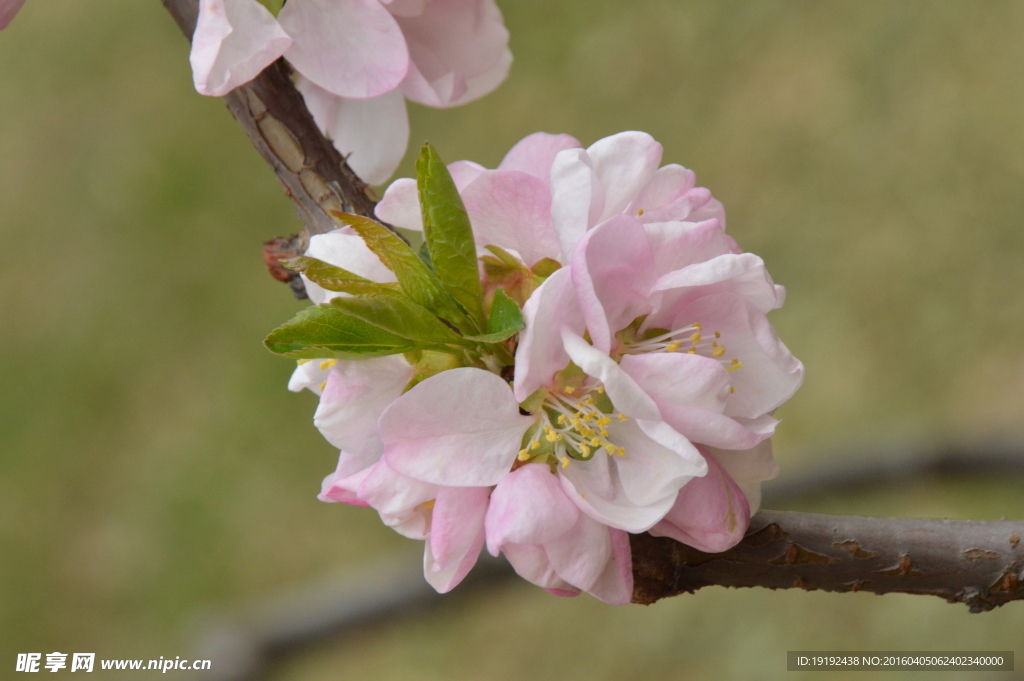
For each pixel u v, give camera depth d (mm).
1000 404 908
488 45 429
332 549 1046
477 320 381
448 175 375
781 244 1046
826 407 964
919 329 969
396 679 995
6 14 409
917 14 1089
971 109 1032
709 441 377
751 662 897
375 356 379
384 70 405
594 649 958
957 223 994
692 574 399
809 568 400
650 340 385
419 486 378
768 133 1097
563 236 378
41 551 1118
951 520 403
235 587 1051
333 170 420
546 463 381
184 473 1112
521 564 380
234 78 395
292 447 1100
